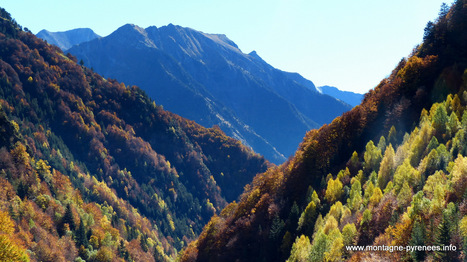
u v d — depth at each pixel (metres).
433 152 98.19
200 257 153.88
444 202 76.12
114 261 165.38
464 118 106.81
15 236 127.62
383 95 153.25
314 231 111.12
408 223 74.19
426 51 159.25
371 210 95.06
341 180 129.12
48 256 133.88
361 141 147.00
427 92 142.25
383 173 113.44
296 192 142.88
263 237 130.62
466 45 147.38
